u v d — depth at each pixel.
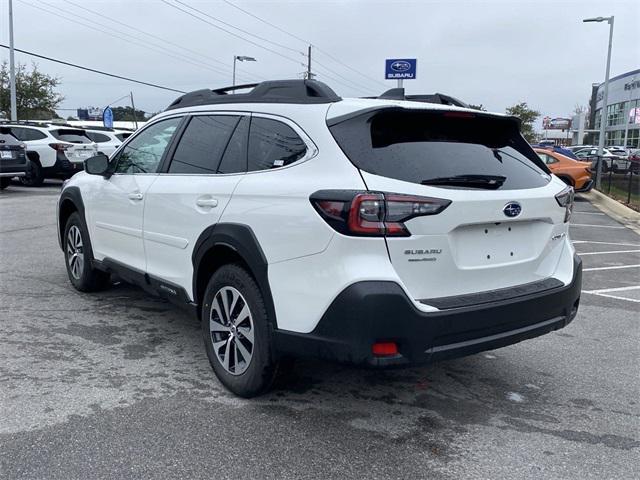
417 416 3.67
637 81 67.94
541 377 4.37
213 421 3.50
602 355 4.86
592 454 3.27
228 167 3.92
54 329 5.05
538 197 3.63
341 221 3.05
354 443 3.31
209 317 3.97
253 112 3.88
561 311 3.77
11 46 26.22
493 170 3.58
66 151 17.59
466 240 3.34
